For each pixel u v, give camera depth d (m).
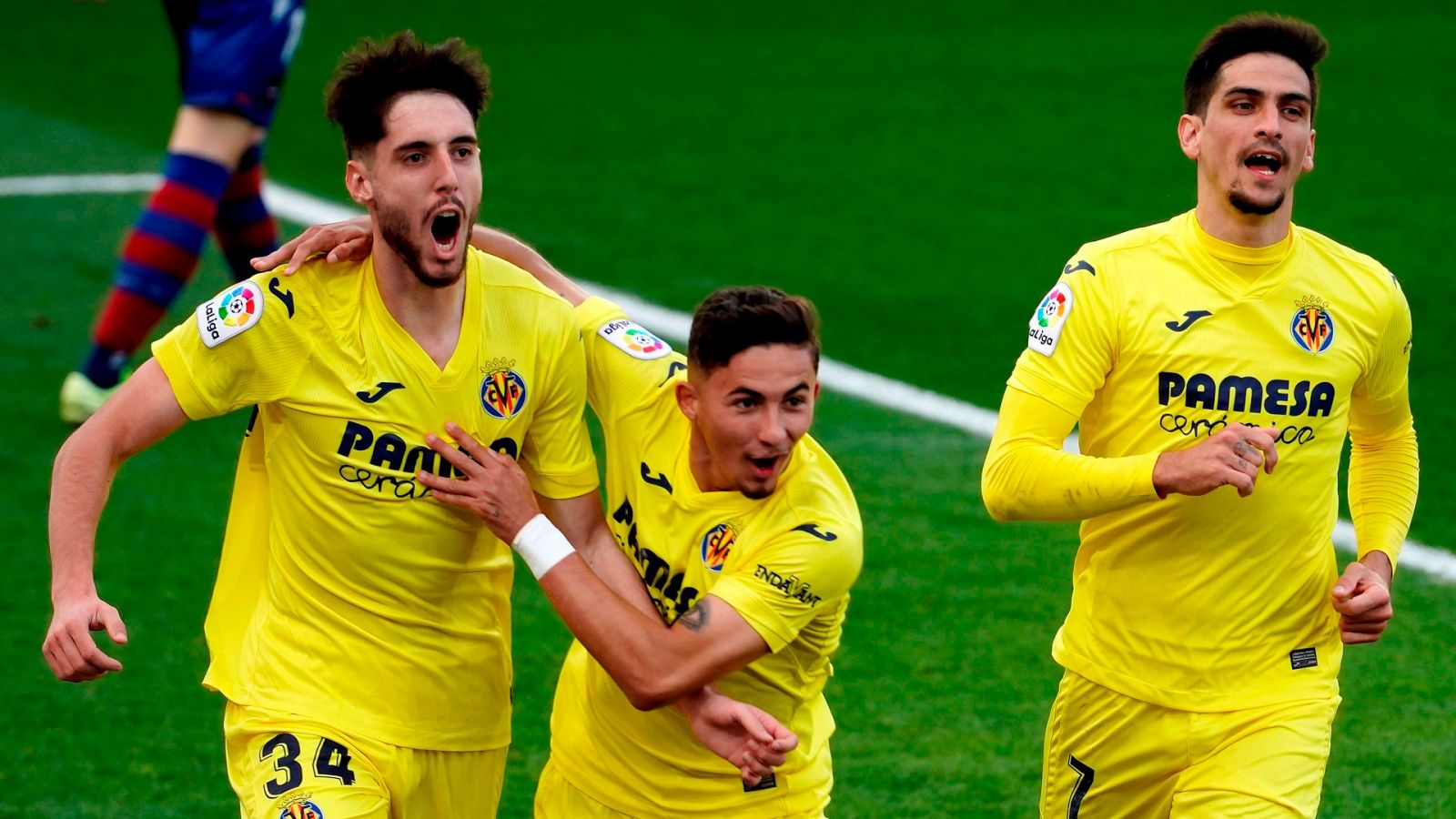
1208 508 13.78
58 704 20.36
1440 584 23.69
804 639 13.59
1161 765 14.41
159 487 26.73
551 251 39.53
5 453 27.53
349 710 13.39
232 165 28.36
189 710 20.42
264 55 27.91
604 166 47.19
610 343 14.10
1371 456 15.34
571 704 14.38
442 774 13.91
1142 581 14.16
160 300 28.25
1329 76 56.78
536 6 67.88
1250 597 13.98
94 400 28.52
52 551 12.84
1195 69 13.98
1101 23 64.94
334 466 13.12
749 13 67.38
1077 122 51.72
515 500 13.00
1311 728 14.01
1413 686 20.91
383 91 12.48
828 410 30.30
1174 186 45.28
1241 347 13.83
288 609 13.59
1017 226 41.88
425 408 13.09
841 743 19.53
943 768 19.00
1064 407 13.97
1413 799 18.30
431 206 12.49
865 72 58.16
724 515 13.34
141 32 63.09
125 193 44.19
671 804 13.89
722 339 12.35
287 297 13.03
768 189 44.97
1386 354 14.38
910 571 23.95
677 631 12.78
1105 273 14.02
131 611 22.67
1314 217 42.25
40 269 37.78
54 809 18.09
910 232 41.31
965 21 65.69
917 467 27.80
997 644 21.95
